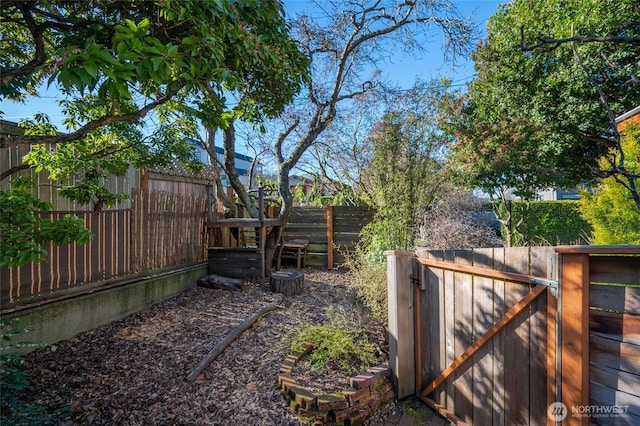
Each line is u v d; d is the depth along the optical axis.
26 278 2.88
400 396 2.60
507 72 6.55
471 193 7.03
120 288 3.75
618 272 1.46
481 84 7.01
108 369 2.65
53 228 1.60
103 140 3.35
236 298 4.52
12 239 1.41
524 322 1.88
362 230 6.48
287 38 2.56
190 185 5.82
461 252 2.29
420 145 5.64
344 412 2.25
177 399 2.33
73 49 1.29
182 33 1.83
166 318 3.76
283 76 2.55
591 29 4.45
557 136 6.15
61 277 3.19
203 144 6.95
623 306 1.44
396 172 5.48
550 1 5.12
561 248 1.62
